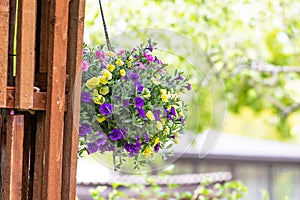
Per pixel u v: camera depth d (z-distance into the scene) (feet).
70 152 9.83
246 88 35.94
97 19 11.76
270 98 37.76
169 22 23.06
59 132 9.79
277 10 27.30
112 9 18.84
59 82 9.78
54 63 9.75
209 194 18.63
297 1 27.73
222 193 17.71
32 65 9.62
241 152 37.22
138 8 20.66
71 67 9.89
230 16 25.52
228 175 20.57
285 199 18.28
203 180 17.71
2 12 9.45
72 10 9.93
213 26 25.12
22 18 9.55
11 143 9.75
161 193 17.19
